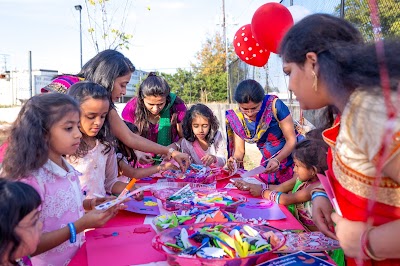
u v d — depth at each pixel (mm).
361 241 1219
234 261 1380
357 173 1225
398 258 1215
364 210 1252
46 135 1793
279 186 2732
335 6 4133
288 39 1371
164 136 3748
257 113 3279
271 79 7586
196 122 3539
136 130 3422
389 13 2990
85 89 2213
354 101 1180
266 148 3393
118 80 2713
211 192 2545
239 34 4062
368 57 1173
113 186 2613
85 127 2229
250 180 2939
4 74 30516
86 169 2330
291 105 6047
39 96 1832
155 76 3637
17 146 1739
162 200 2320
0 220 1282
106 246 1695
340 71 1201
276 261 1462
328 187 1498
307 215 2479
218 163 3490
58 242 1647
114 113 2775
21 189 1364
